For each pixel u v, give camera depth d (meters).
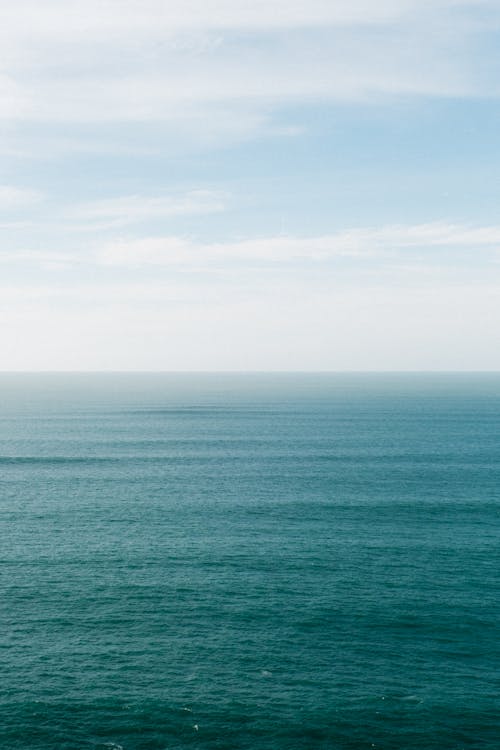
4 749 29.91
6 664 37.44
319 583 50.59
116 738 30.91
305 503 79.56
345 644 40.16
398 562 55.72
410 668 37.34
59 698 34.00
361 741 30.97
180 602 46.72
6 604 46.22
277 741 30.88
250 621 43.41
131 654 38.75
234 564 55.25
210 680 35.91
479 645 40.16
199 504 79.44
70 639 40.72
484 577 51.94
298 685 35.50
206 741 30.78
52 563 55.53
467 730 31.81
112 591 48.84
